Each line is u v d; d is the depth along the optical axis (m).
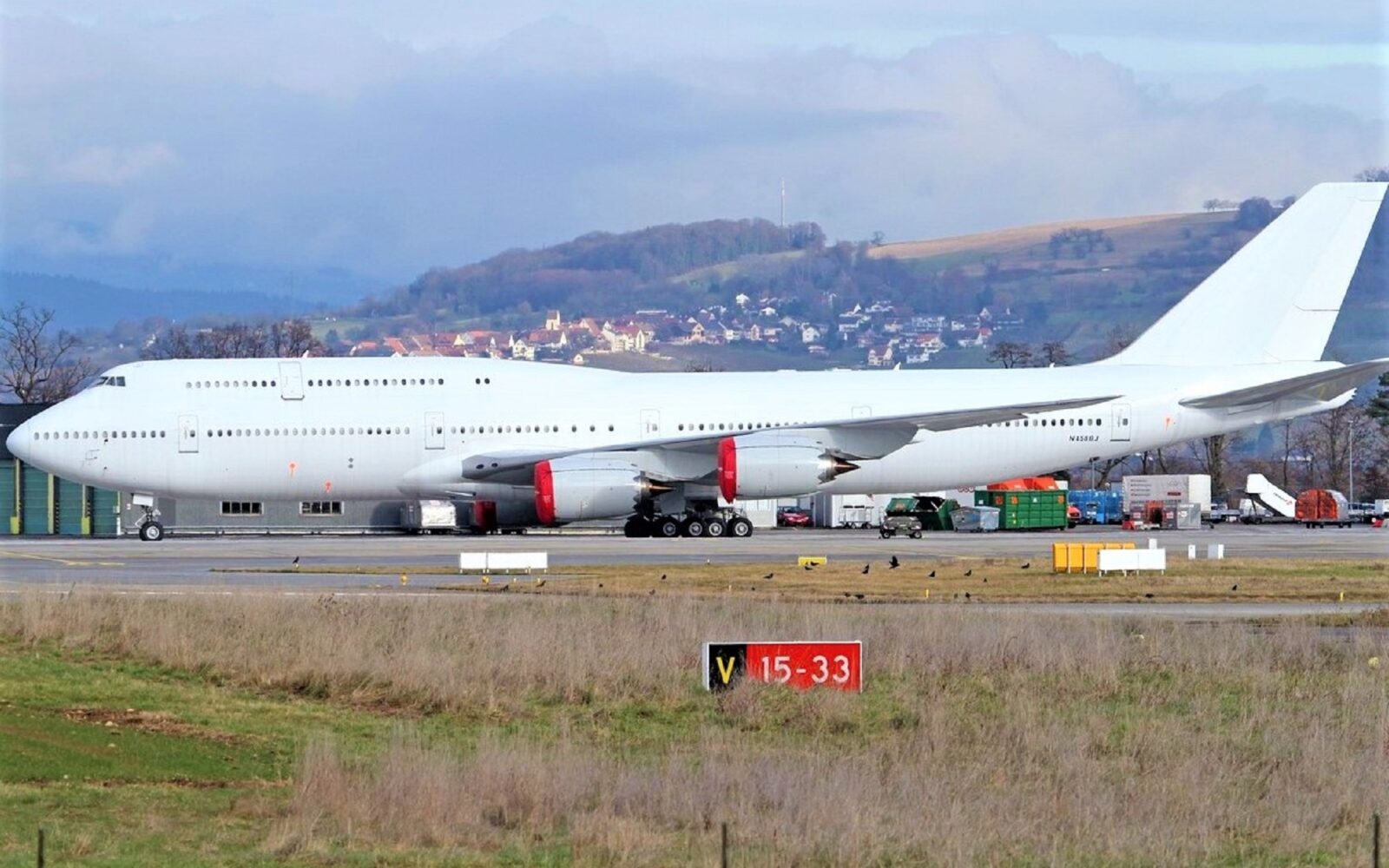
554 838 56.66
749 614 105.88
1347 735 72.75
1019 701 79.88
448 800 59.00
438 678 83.75
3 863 51.41
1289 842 56.56
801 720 77.44
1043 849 55.44
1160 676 87.25
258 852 53.81
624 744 73.44
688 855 53.69
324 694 84.75
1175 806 60.91
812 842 55.03
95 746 69.75
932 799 59.94
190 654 91.62
